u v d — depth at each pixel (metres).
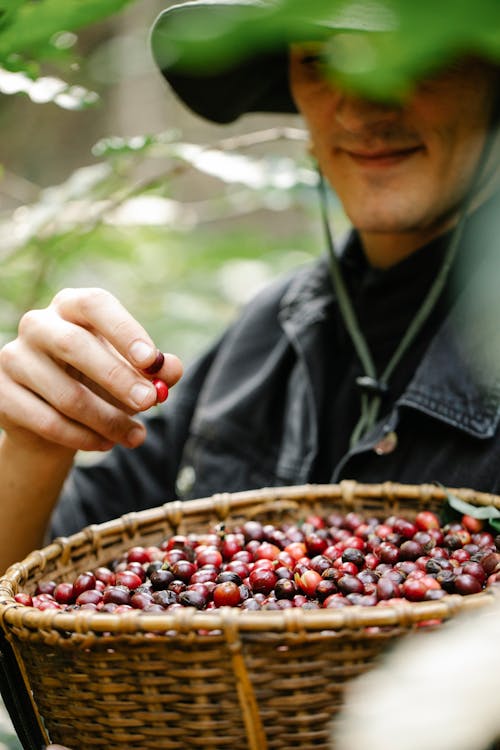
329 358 0.94
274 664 0.54
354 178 0.83
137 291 1.45
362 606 0.57
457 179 0.82
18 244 1.01
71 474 1.00
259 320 1.03
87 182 1.01
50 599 0.64
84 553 0.71
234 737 0.55
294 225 2.36
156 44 0.85
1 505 0.77
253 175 0.99
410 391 0.81
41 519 0.78
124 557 0.72
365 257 0.95
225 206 1.29
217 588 0.60
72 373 0.72
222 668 0.54
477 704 0.43
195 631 0.53
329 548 0.68
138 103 2.53
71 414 0.70
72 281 1.44
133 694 0.56
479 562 0.63
